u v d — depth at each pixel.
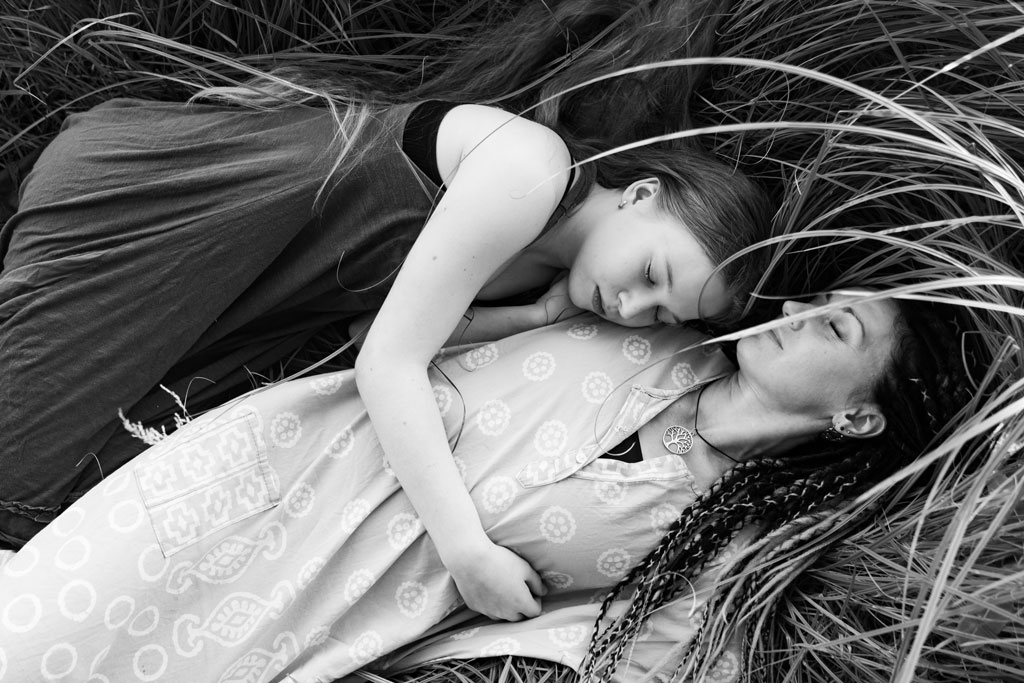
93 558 1.12
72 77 1.43
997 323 1.29
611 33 1.40
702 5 1.35
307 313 1.35
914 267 1.39
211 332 1.28
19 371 1.19
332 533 1.22
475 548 1.18
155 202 1.22
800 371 1.23
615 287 1.22
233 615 1.18
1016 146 1.34
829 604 1.33
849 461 1.29
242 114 1.29
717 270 1.16
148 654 1.14
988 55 1.31
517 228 1.14
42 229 1.22
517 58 1.38
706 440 1.28
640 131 1.39
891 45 1.31
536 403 1.27
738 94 1.44
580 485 1.23
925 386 1.27
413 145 1.23
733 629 1.25
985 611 1.13
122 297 1.21
